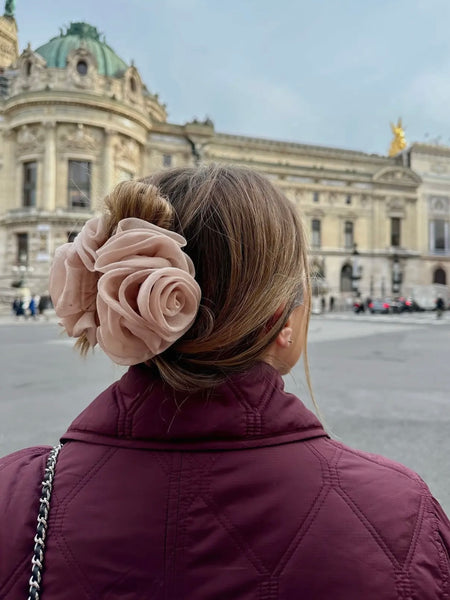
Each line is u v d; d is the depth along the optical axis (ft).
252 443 2.93
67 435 3.21
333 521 2.73
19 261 160.56
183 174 3.51
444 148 229.86
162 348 2.70
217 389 2.96
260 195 3.39
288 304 3.31
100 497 2.85
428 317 134.10
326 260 203.92
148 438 2.94
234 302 3.04
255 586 2.59
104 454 3.00
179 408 2.93
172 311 2.59
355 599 2.56
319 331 75.05
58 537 2.78
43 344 54.03
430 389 26.63
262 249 3.16
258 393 3.05
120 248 2.65
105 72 176.86
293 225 3.51
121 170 161.17
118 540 2.72
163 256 2.73
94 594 2.64
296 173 202.08
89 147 154.92
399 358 40.83
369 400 23.63
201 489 2.78
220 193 3.26
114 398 3.16
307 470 2.91
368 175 212.84
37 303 128.67
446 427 18.70
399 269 214.69
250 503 2.76
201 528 2.70
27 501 2.97
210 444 2.90
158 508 2.75
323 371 32.91
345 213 209.15
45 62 158.81
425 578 2.68
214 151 191.01
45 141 153.28
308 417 3.21
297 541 2.68
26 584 2.74
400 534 2.75
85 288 2.90
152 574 2.64
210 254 3.10
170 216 3.05
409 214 220.02
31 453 3.49
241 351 3.07
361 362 37.99
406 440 17.06
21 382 28.68
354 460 3.10
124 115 160.25
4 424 19.35
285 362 3.63
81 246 2.89
